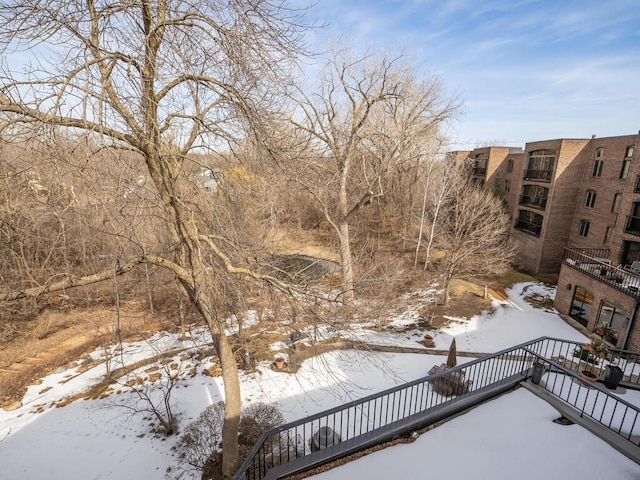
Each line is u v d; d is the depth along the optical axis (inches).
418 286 792.3
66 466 324.8
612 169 763.4
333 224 703.1
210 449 333.4
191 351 524.4
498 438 236.5
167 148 213.8
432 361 505.0
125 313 655.8
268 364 483.8
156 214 232.2
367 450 257.4
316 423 361.1
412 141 709.9
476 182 1202.0
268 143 217.0
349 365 486.3
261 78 199.9
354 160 824.3
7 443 354.3
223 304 277.0
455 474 209.8
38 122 158.7
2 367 496.1
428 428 271.0
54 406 409.4
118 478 310.8
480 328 613.0
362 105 659.4
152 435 359.9
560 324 630.5
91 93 146.1
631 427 241.1
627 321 520.1
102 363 501.4
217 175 253.6
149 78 183.2
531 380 298.4
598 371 353.1
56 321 619.8
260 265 294.7
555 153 869.2
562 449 223.3
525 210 996.6
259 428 352.2
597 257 718.5
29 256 413.1
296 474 241.1
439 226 940.6
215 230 269.9
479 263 717.3
